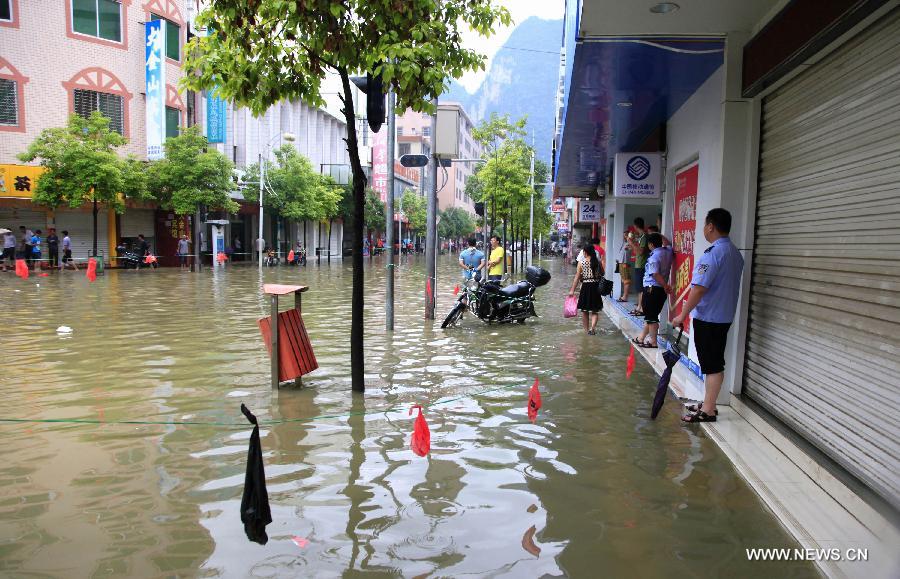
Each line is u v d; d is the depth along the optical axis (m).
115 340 10.07
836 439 4.42
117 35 29.95
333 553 3.34
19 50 27.08
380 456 4.82
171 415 5.88
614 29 6.26
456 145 12.83
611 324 12.77
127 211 32.25
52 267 27.08
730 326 6.01
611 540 3.50
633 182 11.23
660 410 6.16
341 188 47.66
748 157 6.14
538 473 4.49
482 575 3.13
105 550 3.37
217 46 5.93
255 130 41.47
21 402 6.32
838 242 4.52
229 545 3.42
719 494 4.14
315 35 5.65
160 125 30.44
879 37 4.06
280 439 5.20
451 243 82.69
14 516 3.77
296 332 7.11
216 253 33.38
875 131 4.09
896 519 3.49
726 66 6.21
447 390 6.93
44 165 25.28
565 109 9.89
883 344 3.89
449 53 6.25
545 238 71.00
